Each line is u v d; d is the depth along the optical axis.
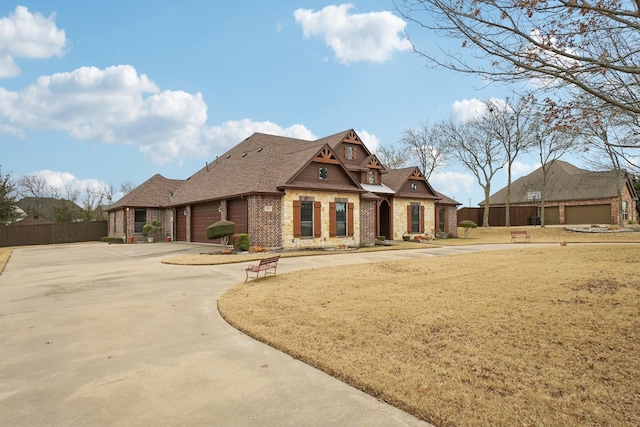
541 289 7.79
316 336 5.30
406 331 5.41
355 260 14.75
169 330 5.81
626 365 4.04
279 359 4.57
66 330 5.86
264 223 19.16
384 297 7.55
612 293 7.14
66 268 13.88
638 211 37.75
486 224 37.34
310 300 7.48
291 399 3.48
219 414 3.19
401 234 28.16
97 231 34.66
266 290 8.62
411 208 29.05
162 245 24.83
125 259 16.75
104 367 4.32
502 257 14.02
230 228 18.33
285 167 21.50
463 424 2.97
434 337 5.14
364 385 3.71
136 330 5.82
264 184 19.62
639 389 3.51
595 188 36.41
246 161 24.91
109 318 6.54
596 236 27.06
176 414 3.20
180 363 4.43
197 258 15.43
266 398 3.50
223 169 27.06
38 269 13.91
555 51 3.90
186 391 3.66
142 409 3.29
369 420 3.09
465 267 11.48
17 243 31.09
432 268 11.41
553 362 4.20
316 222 20.70
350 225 22.06
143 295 8.49
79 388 3.75
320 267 12.37
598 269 10.02
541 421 2.99
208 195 23.62
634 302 6.43
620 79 4.11
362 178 27.34
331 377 4.02
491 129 35.31
